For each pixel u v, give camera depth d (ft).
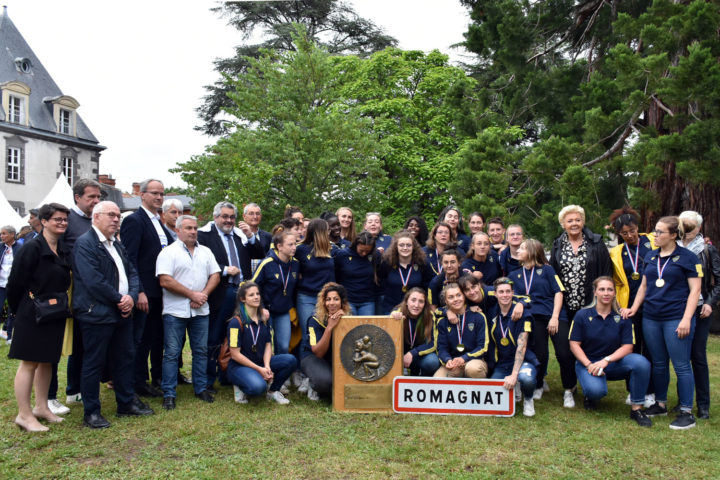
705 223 36.40
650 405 19.24
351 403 18.29
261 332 19.25
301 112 55.83
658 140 28.68
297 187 53.62
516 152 38.09
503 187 37.11
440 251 21.81
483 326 18.92
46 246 15.76
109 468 13.42
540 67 45.73
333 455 14.37
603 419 17.61
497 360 19.01
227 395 20.02
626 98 33.88
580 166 32.63
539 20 43.98
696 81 27.37
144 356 19.61
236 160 50.14
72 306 16.47
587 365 18.12
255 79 60.29
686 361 17.38
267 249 24.22
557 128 41.04
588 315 18.51
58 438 15.21
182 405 18.51
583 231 20.06
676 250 17.65
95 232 16.34
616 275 19.86
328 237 20.89
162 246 19.33
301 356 20.42
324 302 19.16
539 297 19.40
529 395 17.90
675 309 17.47
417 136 65.92
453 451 14.73
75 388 18.79
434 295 20.29
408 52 71.26
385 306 21.26
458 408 17.97
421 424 16.94
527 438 15.78
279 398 19.08
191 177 51.49
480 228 23.67
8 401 18.56
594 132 34.17
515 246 20.86
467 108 46.21
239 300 19.11
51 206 15.87
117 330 17.01
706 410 18.02
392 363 18.43
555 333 18.98
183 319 18.66
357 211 54.65
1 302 30.68
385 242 23.38
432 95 68.80
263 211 53.16
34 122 112.16
